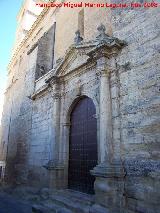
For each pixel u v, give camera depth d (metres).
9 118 19.45
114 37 7.21
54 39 14.31
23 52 19.81
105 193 5.93
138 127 5.79
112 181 5.93
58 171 9.16
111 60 7.19
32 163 11.88
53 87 10.62
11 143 16.83
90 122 8.43
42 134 11.40
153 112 5.45
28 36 19.03
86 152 8.34
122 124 6.32
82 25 10.88
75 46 9.23
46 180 9.95
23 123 14.55
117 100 6.65
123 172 5.82
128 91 6.36
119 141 6.25
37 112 12.62
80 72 9.13
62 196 8.09
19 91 17.69
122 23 7.18
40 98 12.61
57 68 10.30
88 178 7.96
